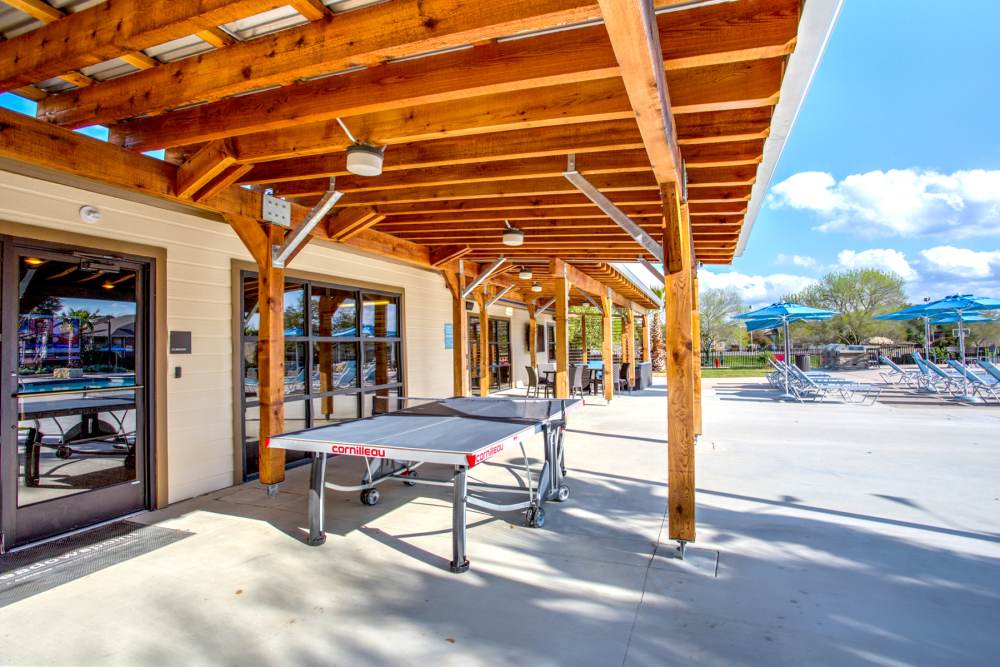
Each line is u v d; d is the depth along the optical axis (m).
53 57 2.33
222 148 3.60
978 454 5.72
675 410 3.21
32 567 3.11
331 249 6.21
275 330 4.62
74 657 2.22
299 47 2.32
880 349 23.77
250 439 5.19
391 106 2.73
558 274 8.14
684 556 3.19
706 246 6.79
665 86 2.46
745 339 34.00
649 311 17.86
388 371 7.37
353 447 3.23
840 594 2.70
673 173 3.12
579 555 3.25
